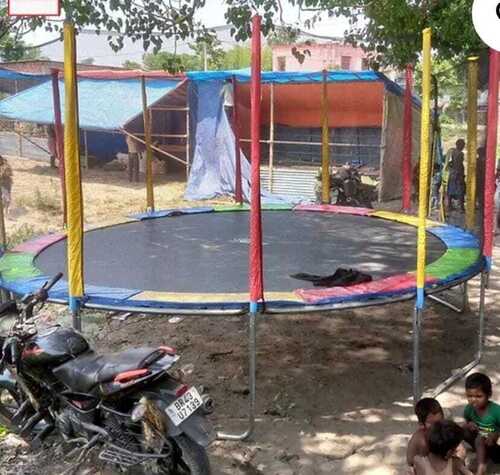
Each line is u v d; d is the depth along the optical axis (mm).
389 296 3832
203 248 5340
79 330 3732
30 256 4980
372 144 14000
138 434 3064
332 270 4539
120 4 6020
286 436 3629
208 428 2895
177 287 4141
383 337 5113
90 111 13547
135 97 13688
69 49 3326
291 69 19625
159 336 5242
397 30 6676
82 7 5777
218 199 12039
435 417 3078
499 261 7492
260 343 5023
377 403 4020
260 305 3629
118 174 15359
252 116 3322
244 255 5066
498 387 4176
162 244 5512
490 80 4207
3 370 3506
